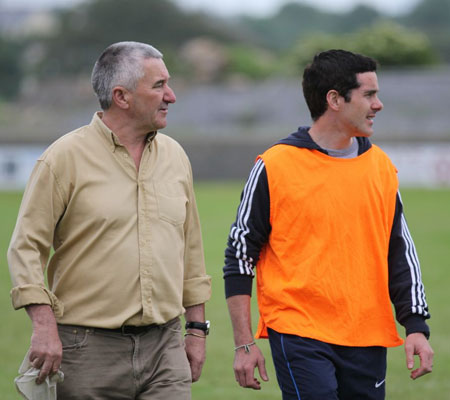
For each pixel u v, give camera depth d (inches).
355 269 595.2
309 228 596.4
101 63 594.2
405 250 618.8
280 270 602.9
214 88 7126.0
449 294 1572.3
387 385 978.1
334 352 590.9
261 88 7042.3
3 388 957.8
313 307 592.7
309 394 576.4
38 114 7504.9
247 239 609.6
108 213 574.6
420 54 7583.7
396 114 5974.4
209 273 1849.2
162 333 593.3
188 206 625.0
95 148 585.0
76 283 577.6
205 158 5482.3
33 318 556.7
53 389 558.9
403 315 610.5
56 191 575.5
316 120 617.3
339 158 606.5
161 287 584.1
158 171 597.3
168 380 587.2
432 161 4682.6
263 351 1178.6
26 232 567.5
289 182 600.1
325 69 607.5
